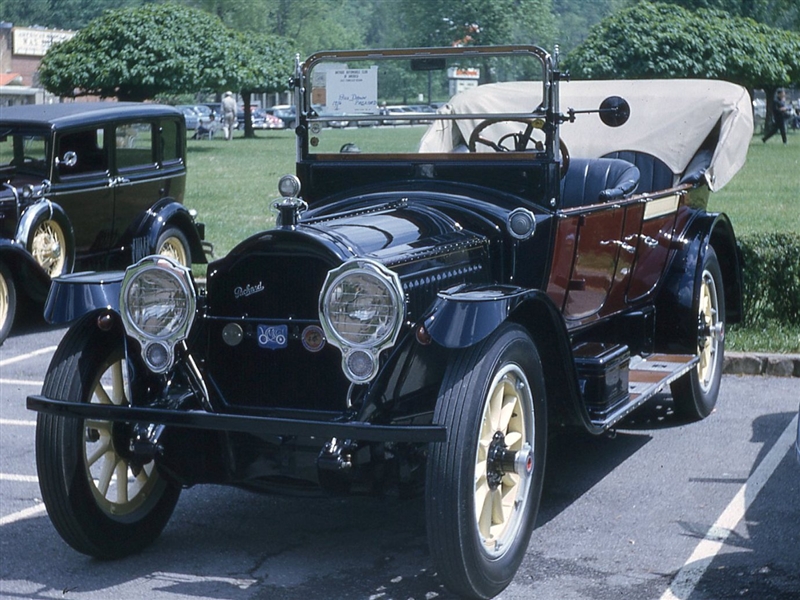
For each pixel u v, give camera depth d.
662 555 4.03
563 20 82.44
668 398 6.43
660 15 26.80
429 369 3.67
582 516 4.46
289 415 3.75
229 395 3.85
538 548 4.11
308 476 3.78
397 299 3.37
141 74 31.02
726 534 4.23
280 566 3.97
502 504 3.77
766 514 4.45
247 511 4.60
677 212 5.86
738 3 41.91
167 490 4.26
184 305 3.66
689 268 5.73
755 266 7.61
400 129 4.77
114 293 3.89
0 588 3.77
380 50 4.79
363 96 4.81
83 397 3.84
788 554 4.03
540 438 3.88
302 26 88.06
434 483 3.40
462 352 3.55
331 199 4.85
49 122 8.73
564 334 3.90
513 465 3.69
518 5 56.00
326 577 3.86
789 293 7.61
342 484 3.59
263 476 3.88
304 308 3.72
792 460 5.17
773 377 6.88
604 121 4.70
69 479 3.79
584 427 4.13
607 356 4.35
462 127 4.71
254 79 34.97
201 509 4.63
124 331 3.87
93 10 113.94
